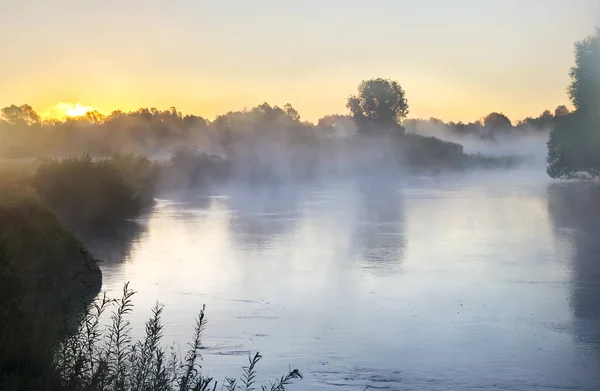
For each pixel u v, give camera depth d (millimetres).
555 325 17891
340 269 26938
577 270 26234
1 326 6859
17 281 7719
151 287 23078
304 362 14555
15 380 6172
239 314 19109
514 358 14961
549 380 13430
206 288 22938
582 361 14680
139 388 7488
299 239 36344
